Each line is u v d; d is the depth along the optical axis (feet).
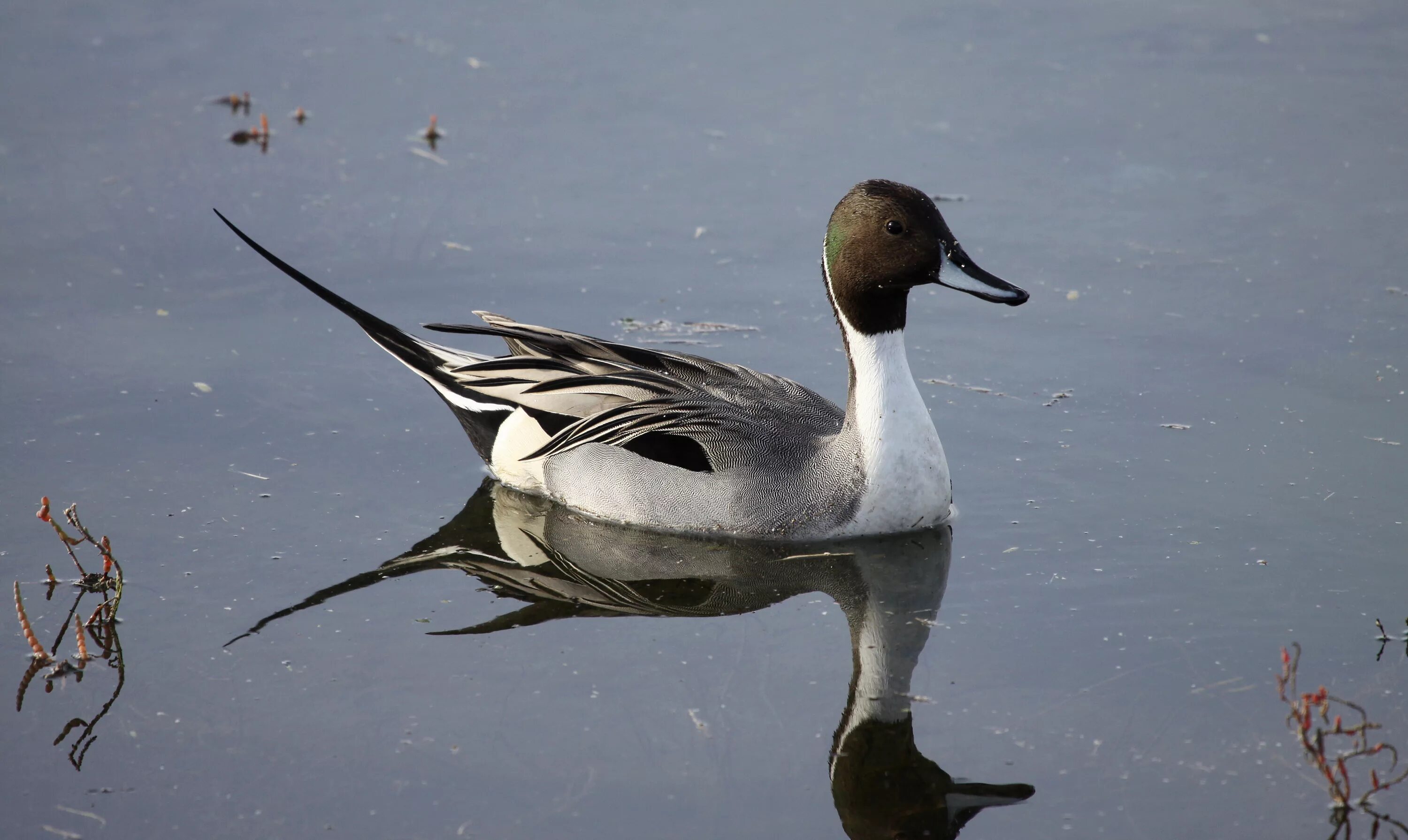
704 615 35.88
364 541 39.14
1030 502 40.11
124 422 44.19
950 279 37.24
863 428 38.68
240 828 28.07
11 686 32.35
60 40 68.64
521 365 42.57
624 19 72.13
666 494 40.14
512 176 59.31
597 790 28.96
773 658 33.73
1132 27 71.31
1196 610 34.63
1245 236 54.19
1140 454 42.09
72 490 40.63
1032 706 31.35
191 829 28.07
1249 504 39.09
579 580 37.70
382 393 47.21
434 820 28.17
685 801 28.68
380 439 44.62
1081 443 42.88
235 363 48.01
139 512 39.68
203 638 34.27
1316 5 73.10
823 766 29.68
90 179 57.82
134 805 28.73
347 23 71.56
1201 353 47.34
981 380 46.73
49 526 38.86
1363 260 52.11
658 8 73.10
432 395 47.44
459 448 44.70
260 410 45.55
